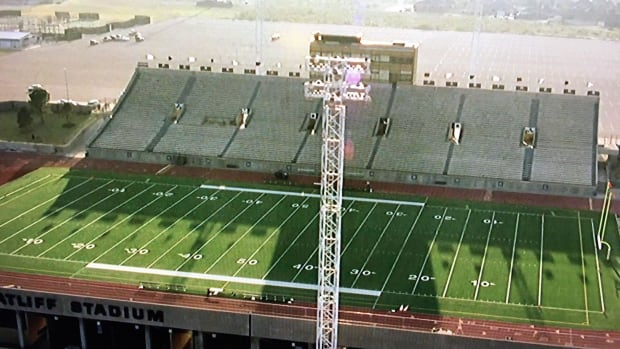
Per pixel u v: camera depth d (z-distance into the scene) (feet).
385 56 393.70
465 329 204.74
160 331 215.72
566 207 305.94
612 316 215.10
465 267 245.24
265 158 345.92
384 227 278.87
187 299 218.38
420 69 648.38
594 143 337.31
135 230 271.28
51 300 215.31
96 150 363.35
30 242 258.37
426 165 333.21
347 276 236.22
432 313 213.66
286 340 205.26
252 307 213.87
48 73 622.13
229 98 379.35
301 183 329.31
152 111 379.35
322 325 192.24
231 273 236.63
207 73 393.09
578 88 583.17
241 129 362.74
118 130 370.94
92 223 277.44
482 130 346.74
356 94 179.93
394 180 333.21
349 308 214.90
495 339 192.54
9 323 226.38
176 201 303.27
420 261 248.93
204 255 249.96
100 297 213.66
